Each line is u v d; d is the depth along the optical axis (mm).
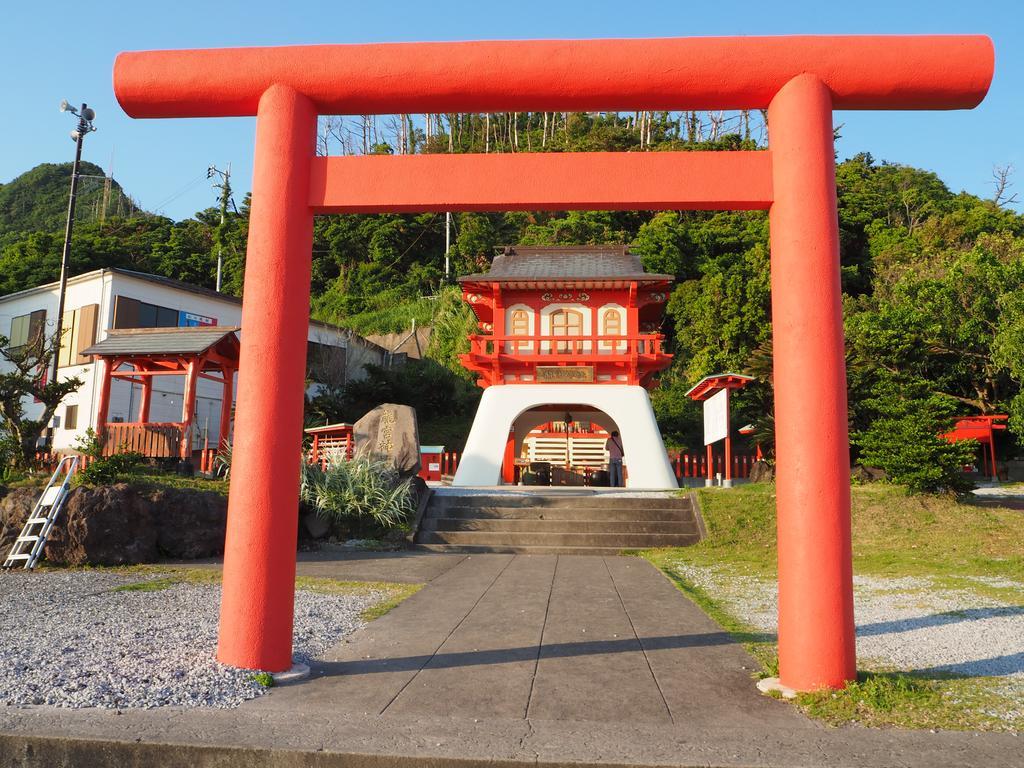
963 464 12492
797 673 4301
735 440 31312
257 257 4797
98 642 5363
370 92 4938
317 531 12188
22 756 3430
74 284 25375
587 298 20500
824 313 4480
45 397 14109
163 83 4949
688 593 7914
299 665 4781
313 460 17859
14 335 27391
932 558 9977
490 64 4824
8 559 9594
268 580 4590
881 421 13188
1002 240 26469
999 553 10000
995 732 3635
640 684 4496
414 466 14078
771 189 4789
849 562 4363
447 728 3641
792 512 4418
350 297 46844
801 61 4703
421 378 34844
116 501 10070
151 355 16453
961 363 23703
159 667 4539
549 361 19812
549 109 5082
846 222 42344
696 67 4746
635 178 4855
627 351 20094
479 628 6141
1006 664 5047
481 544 12289
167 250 49562
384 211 5070
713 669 4859
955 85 4652
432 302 44094
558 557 11031
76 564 9727
